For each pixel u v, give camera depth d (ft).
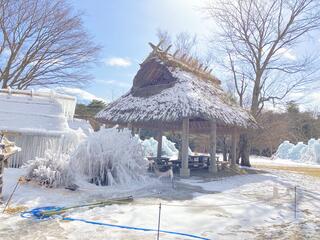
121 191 31.42
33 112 45.06
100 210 22.84
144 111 50.90
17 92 48.14
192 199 29.12
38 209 21.74
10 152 24.62
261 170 70.03
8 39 79.46
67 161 31.58
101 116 58.85
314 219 24.20
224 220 22.22
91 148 34.78
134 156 39.22
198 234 18.67
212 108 49.21
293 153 142.20
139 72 59.21
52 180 29.37
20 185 28.66
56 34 83.15
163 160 58.29
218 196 31.71
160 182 39.19
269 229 20.81
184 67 60.39
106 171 35.12
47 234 17.08
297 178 55.62
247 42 82.84
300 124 172.86
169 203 26.66
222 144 101.71
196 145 146.51
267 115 93.66
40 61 84.64
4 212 20.71
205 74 67.21
